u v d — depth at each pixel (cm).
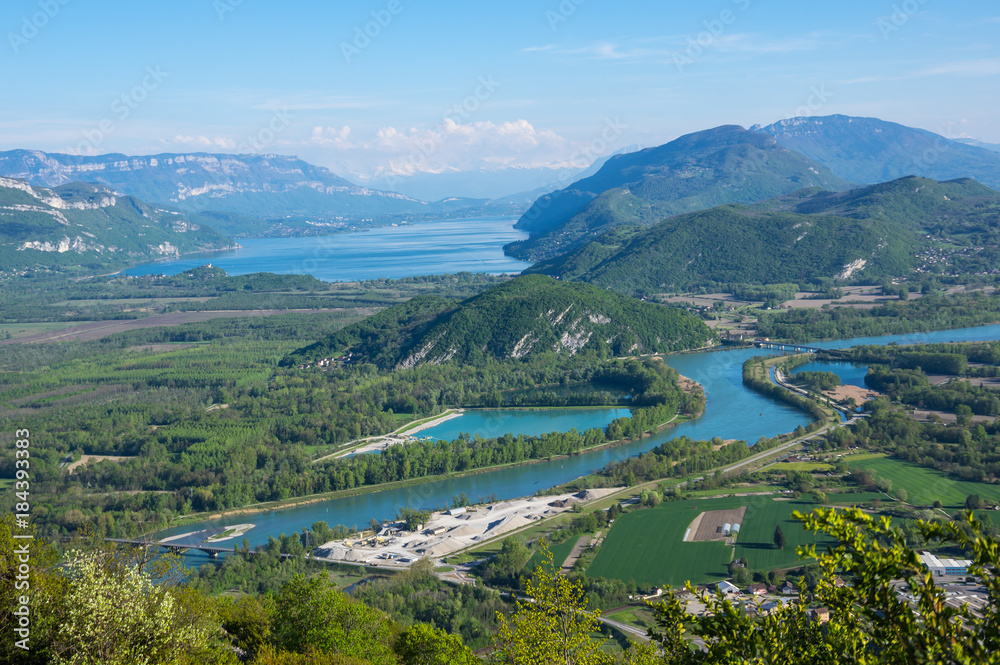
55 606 7156
